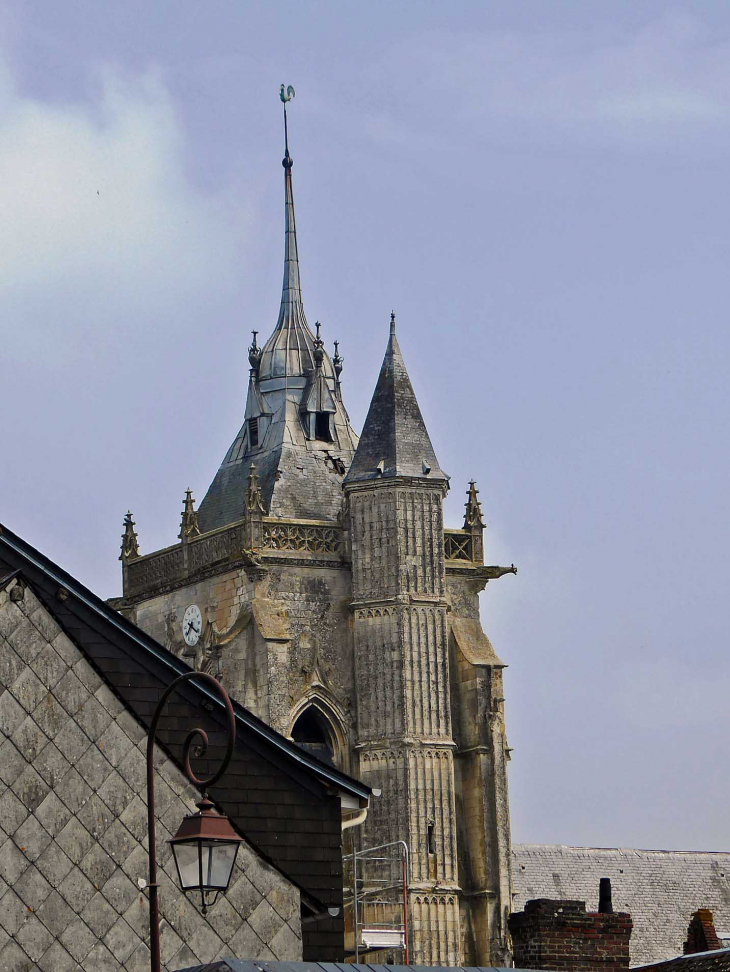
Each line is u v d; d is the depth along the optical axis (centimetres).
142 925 5338
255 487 13650
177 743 5569
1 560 5484
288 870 5609
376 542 13838
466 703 13900
